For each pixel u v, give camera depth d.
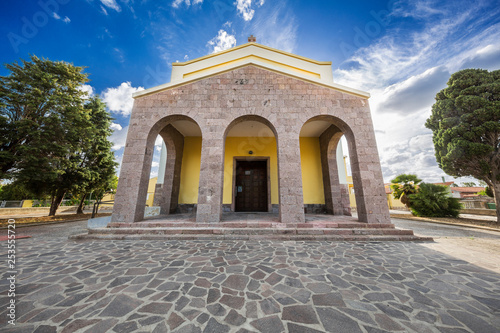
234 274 3.03
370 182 6.38
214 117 6.99
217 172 6.52
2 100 8.39
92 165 13.16
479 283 2.73
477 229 7.33
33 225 8.58
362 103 7.12
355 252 4.25
